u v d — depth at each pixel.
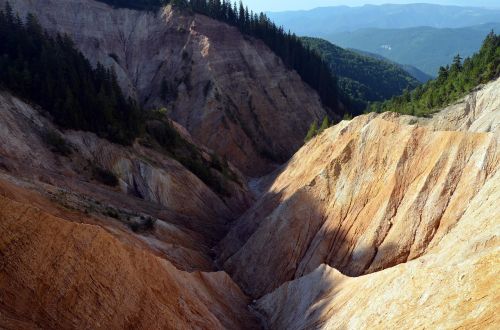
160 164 62.06
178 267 38.72
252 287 43.41
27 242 18.62
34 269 18.31
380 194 39.75
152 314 22.62
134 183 56.81
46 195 36.44
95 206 41.94
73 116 56.44
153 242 40.22
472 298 18.61
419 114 50.12
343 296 30.45
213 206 64.31
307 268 40.19
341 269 37.94
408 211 36.09
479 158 34.59
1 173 35.03
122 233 36.53
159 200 56.72
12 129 48.00
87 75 68.38
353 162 44.56
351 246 38.88
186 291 29.16
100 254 21.38
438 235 33.47
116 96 66.19
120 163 56.97
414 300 22.31
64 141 53.31
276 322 35.34
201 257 47.03
